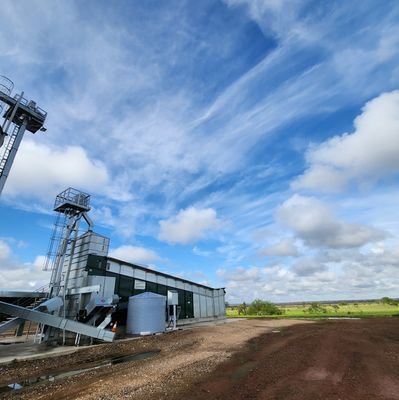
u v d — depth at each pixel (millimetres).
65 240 21797
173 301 25531
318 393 7398
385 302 103188
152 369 10250
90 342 16844
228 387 7992
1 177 16281
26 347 15289
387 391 7523
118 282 24688
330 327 23531
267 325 26734
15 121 18188
